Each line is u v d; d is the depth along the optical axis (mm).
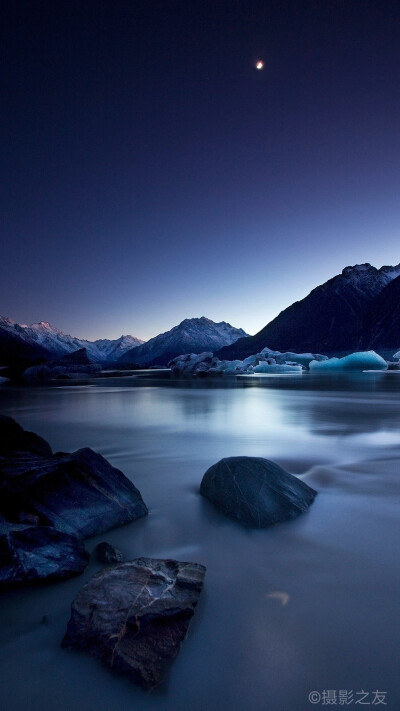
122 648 2035
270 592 2629
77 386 31484
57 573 2766
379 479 5199
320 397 18219
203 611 2410
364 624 2285
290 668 1966
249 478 4223
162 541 3463
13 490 3576
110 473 4242
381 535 3523
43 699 1808
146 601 2350
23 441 5672
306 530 3635
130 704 1783
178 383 33469
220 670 1954
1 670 1967
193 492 4758
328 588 2676
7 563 2680
